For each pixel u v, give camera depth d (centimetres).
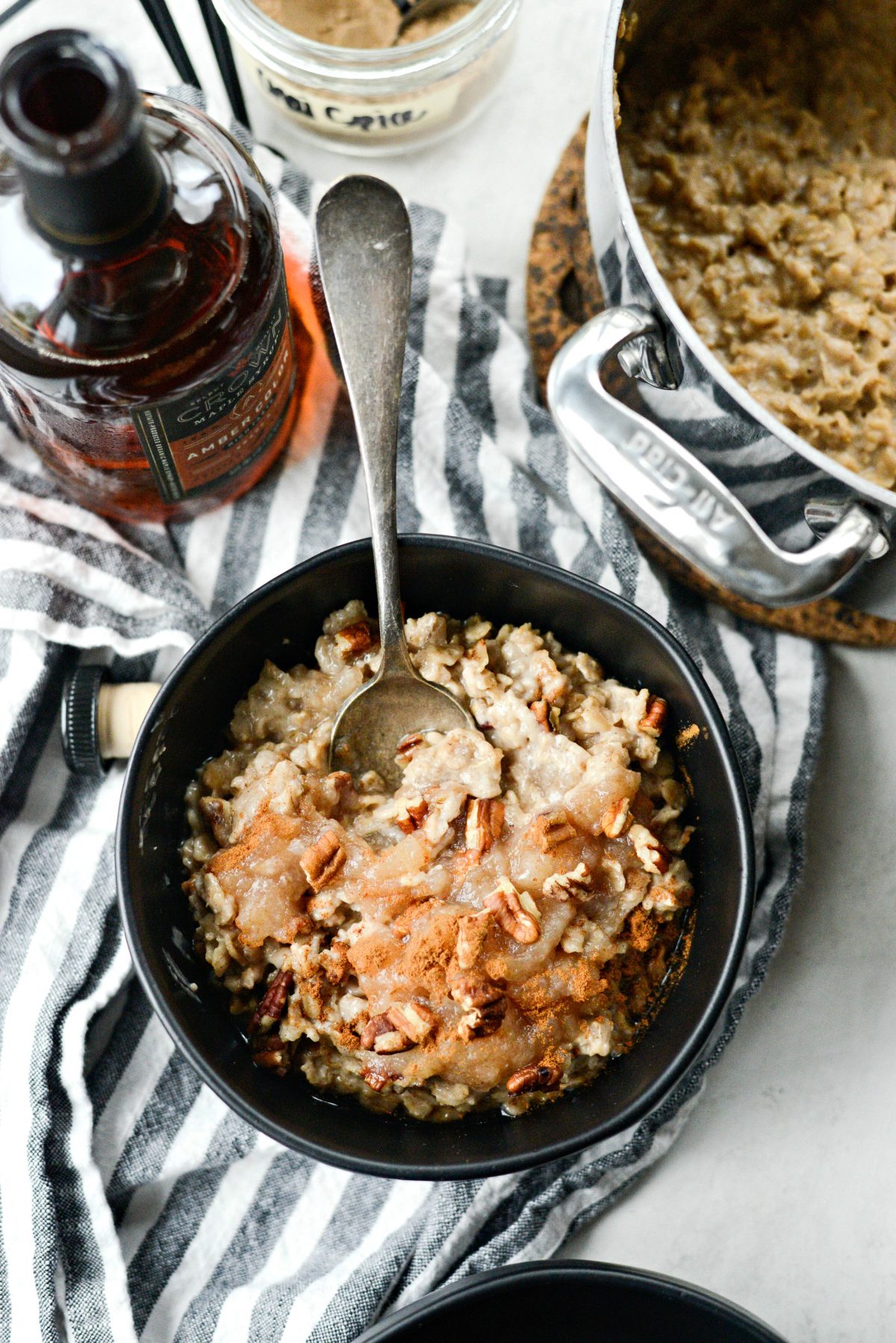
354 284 60
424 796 62
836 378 66
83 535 68
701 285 67
